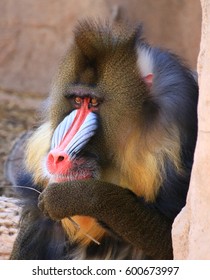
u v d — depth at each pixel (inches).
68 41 1189.1
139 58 585.6
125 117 572.4
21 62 1206.9
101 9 1192.8
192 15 1200.2
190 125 583.2
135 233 569.0
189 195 466.0
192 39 1197.7
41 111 617.6
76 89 577.3
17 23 1210.6
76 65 583.2
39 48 1205.1
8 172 902.4
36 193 613.3
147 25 1214.9
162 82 589.9
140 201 575.8
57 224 620.1
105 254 604.1
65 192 553.6
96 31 582.6
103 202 557.3
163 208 574.2
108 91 574.2
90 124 568.7
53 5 1200.2
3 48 1209.4
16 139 1011.9
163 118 575.5
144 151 572.7
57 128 569.6
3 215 679.1
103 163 573.3
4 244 666.8
